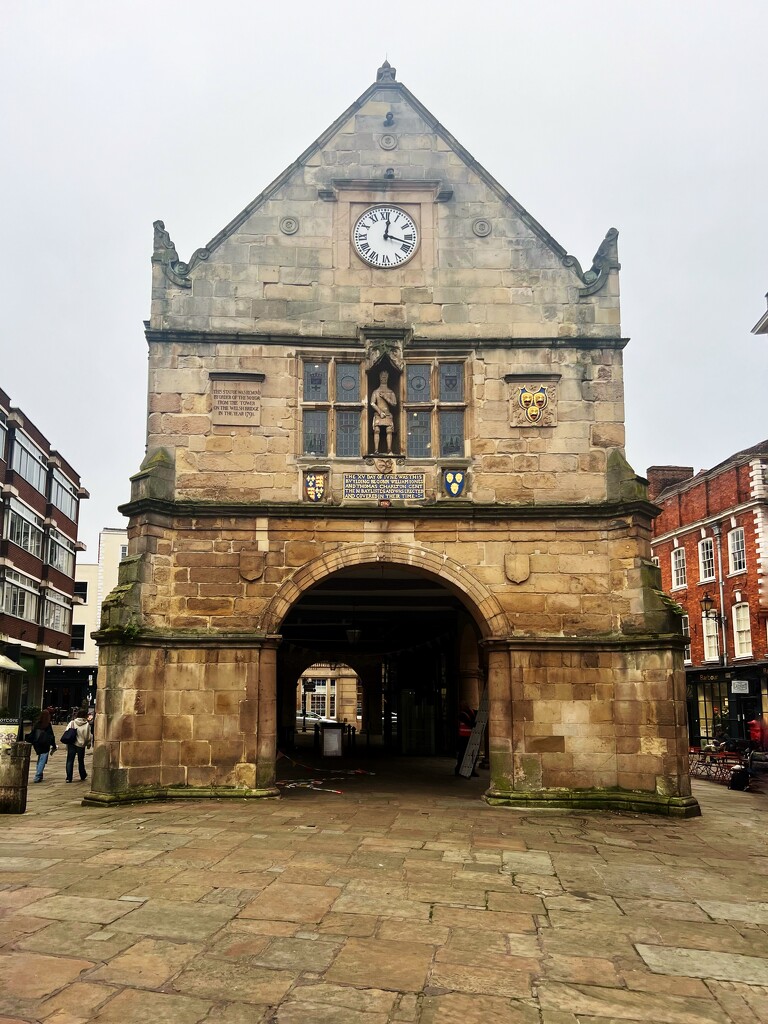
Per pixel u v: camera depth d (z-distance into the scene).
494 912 8.01
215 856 10.05
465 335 16.31
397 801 15.05
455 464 15.85
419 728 25.94
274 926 7.39
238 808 13.77
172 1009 5.61
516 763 14.76
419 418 16.19
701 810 15.08
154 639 14.78
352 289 16.39
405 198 16.73
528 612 15.35
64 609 52.75
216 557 15.39
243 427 15.83
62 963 6.39
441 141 16.97
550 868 9.88
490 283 16.48
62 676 68.62
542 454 15.92
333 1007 5.73
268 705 15.05
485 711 19.97
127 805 14.05
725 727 33.69
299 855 10.18
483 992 6.05
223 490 15.62
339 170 16.75
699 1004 5.95
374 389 16.22
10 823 12.32
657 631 14.84
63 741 18.92
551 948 7.03
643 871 9.90
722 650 33.81
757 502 32.44
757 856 10.95
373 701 37.41
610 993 6.10
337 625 27.28
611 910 8.20
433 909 8.03
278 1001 5.80
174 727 14.80
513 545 15.58
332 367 16.23
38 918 7.48
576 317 16.41
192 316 16.12
